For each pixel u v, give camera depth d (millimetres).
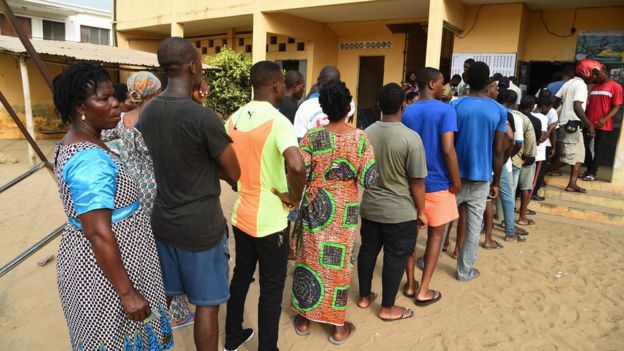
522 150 5477
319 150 2934
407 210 3246
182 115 2152
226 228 2422
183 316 3305
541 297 3939
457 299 3865
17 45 9484
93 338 1851
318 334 3264
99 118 1845
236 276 2887
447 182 3541
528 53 8773
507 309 3709
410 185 3240
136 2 13430
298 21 10680
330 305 3039
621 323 3518
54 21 19891
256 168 2637
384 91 3178
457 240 4820
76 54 10172
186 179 2199
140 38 15031
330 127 2961
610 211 6340
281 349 3061
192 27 13438
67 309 1893
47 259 4355
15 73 13547
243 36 13258
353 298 3842
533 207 6793
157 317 2080
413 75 7566
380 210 3260
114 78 15359
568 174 7500
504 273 4445
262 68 2693
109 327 1860
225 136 2225
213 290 2311
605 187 6824
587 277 4387
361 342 3172
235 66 11852
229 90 11906
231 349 2949
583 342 3242
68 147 1791
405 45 10672
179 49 2219
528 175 5914
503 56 8227
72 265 1840
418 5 8906
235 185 2408
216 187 2312
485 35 8352
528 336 3307
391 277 3359
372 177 2898
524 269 4555
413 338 3240
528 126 5371
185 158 2170
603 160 8633
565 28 8367
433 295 3777
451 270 4504
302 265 3084
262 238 2643
